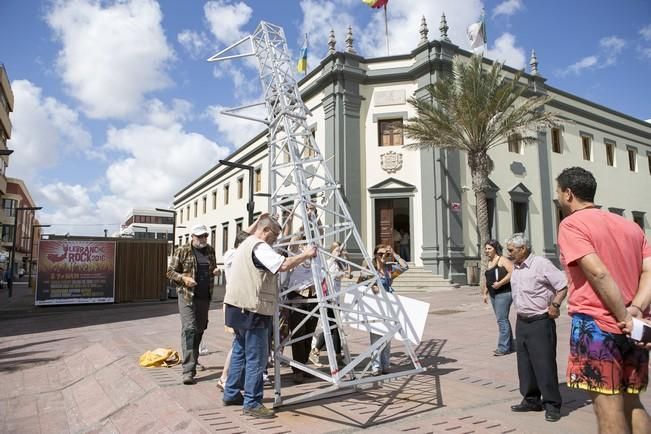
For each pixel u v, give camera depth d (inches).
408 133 701.3
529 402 169.3
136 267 754.8
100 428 178.7
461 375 224.7
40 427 188.1
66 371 283.0
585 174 109.0
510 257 175.9
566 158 1008.2
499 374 225.6
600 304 96.5
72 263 708.7
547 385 159.8
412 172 810.2
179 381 209.0
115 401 203.5
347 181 794.8
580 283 100.7
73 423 192.5
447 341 318.0
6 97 1413.6
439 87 652.7
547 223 928.9
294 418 159.0
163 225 3356.3
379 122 836.6
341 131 809.5
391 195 806.5
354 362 167.2
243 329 160.9
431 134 674.2
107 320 526.3
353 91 826.2
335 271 234.4
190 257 216.5
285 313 216.1
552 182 959.0
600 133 1107.3
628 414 98.7
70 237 712.4
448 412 167.5
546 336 163.9
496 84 639.8
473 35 880.9
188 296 211.0
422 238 786.8
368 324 208.5
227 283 176.4
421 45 807.7
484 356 269.0
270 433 143.2
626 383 95.5
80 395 229.0
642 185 1206.3
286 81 237.9
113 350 296.4
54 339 397.7
